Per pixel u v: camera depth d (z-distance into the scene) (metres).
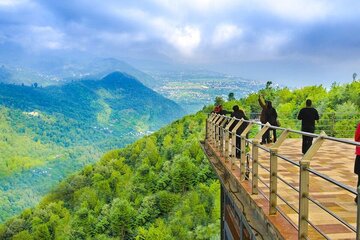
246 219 6.13
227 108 94.12
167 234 62.12
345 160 10.70
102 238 79.12
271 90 89.75
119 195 102.06
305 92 75.19
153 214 78.88
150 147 124.88
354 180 7.76
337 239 4.34
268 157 11.30
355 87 52.03
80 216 90.38
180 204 78.19
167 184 90.12
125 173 119.69
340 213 5.36
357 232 3.10
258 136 6.60
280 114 56.81
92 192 104.38
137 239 69.12
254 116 30.52
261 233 5.45
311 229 4.73
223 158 11.37
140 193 96.56
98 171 127.50
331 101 52.72
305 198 4.20
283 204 5.91
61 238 87.12
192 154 96.19
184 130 129.75
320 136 4.23
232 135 9.28
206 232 56.53
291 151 12.93
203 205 68.19
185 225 64.44
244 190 7.13
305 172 4.20
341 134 24.62
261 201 6.16
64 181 133.62
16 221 104.88
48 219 104.06
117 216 77.75
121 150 146.88
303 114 11.20
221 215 13.10
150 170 102.38
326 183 7.34
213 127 14.64
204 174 82.44
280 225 4.91
